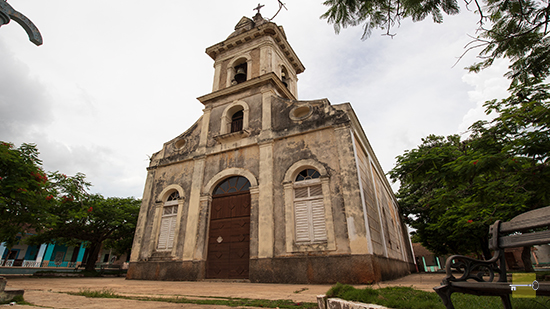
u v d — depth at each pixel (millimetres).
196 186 12391
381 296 3428
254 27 16172
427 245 21828
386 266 9891
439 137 13930
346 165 9680
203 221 11461
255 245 10062
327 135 10578
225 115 13570
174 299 4680
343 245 8758
